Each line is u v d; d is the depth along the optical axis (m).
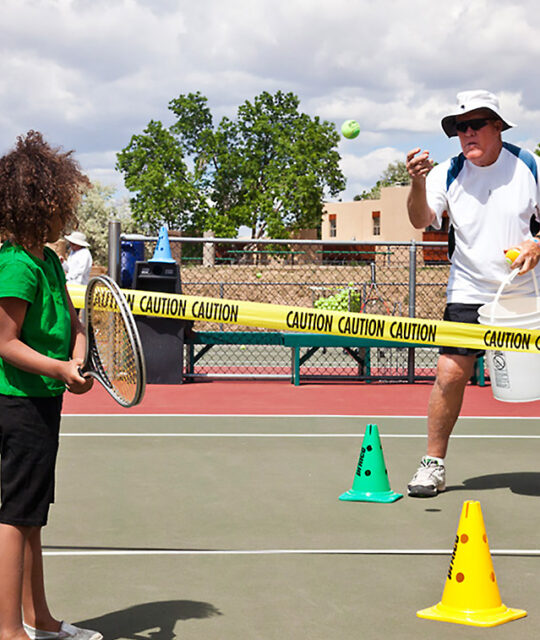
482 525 3.70
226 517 5.24
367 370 12.47
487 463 6.97
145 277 11.28
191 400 10.44
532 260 5.59
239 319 4.91
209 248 17.31
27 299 3.10
